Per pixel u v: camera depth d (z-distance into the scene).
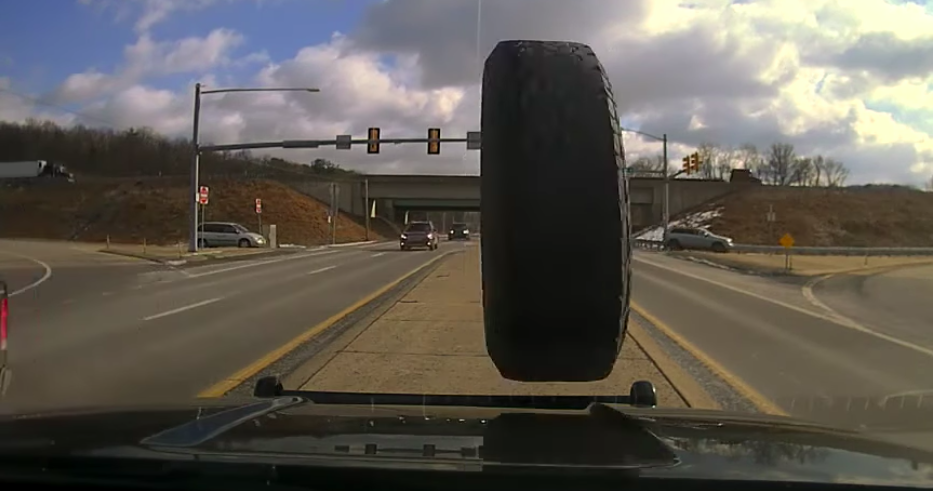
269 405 3.65
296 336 10.98
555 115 2.79
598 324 2.74
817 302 17.67
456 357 9.31
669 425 3.29
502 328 2.79
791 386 8.05
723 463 2.31
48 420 3.00
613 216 2.76
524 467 2.15
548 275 2.71
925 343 11.18
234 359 9.14
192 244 37.25
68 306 14.69
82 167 94.75
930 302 17.86
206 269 26.84
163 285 19.80
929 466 2.37
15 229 71.25
